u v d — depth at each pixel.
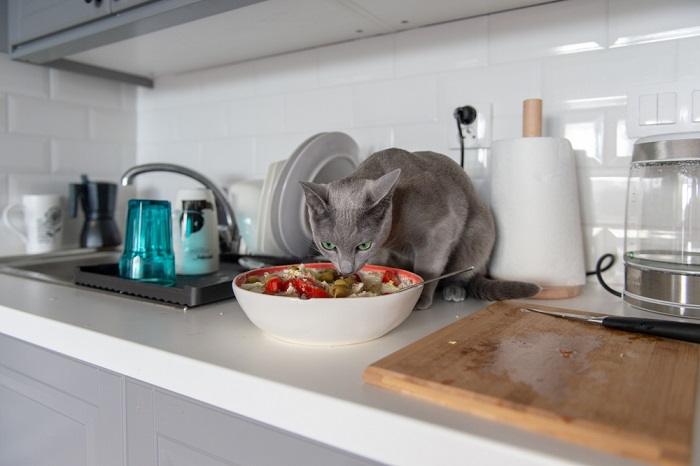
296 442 0.49
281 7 0.97
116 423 0.66
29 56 1.26
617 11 0.92
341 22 1.07
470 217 0.89
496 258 0.91
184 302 0.79
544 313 0.72
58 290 0.93
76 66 1.39
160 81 1.57
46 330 0.73
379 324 0.60
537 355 0.54
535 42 0.99
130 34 1.09
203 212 1.01
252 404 0.51
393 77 1.15
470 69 1.06
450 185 0.86
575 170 0.90
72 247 1.44
